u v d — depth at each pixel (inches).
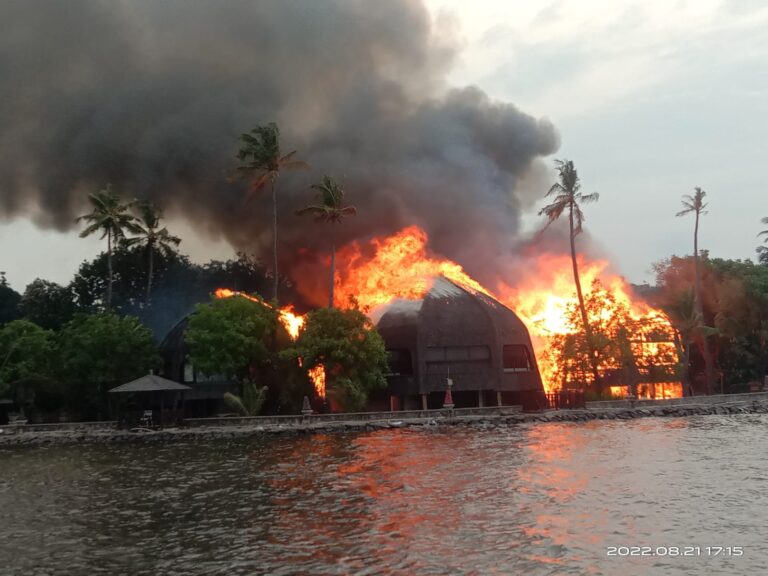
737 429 2101.4
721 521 959.6
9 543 953.5
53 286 4215.1
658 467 1392.7
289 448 1905.8
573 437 1967.3
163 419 2353.6
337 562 816.9
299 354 2571.4
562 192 3233.3
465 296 3127.5
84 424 2370.8
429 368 2965.1
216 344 2564.0
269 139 3085.6
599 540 878.4
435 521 994.1
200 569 810.8
